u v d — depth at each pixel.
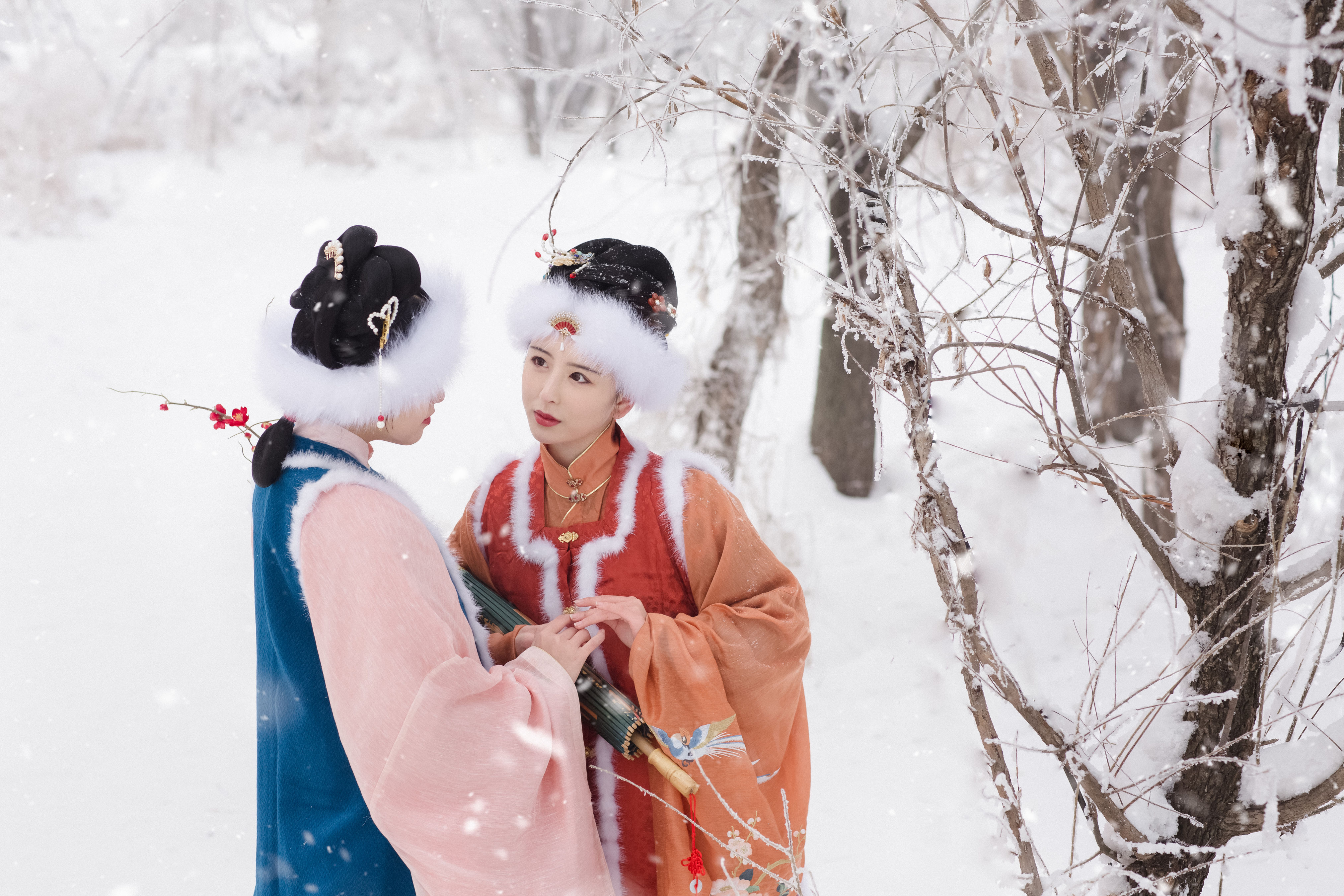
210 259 10.27
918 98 1.39
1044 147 1.32
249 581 4.57
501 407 6.37
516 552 1.65
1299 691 1.59
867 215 1.18
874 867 2.59
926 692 3.47
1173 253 4.05
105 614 4.25
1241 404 1.19
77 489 5.55
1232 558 1.23
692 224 3.90
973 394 4.54
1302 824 2.31
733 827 1.51
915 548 1.25
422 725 1.20
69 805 2.99
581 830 1.37
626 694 1.61
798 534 4.70
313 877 1.37
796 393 6.26
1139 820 1.31
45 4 5.43
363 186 13.47
